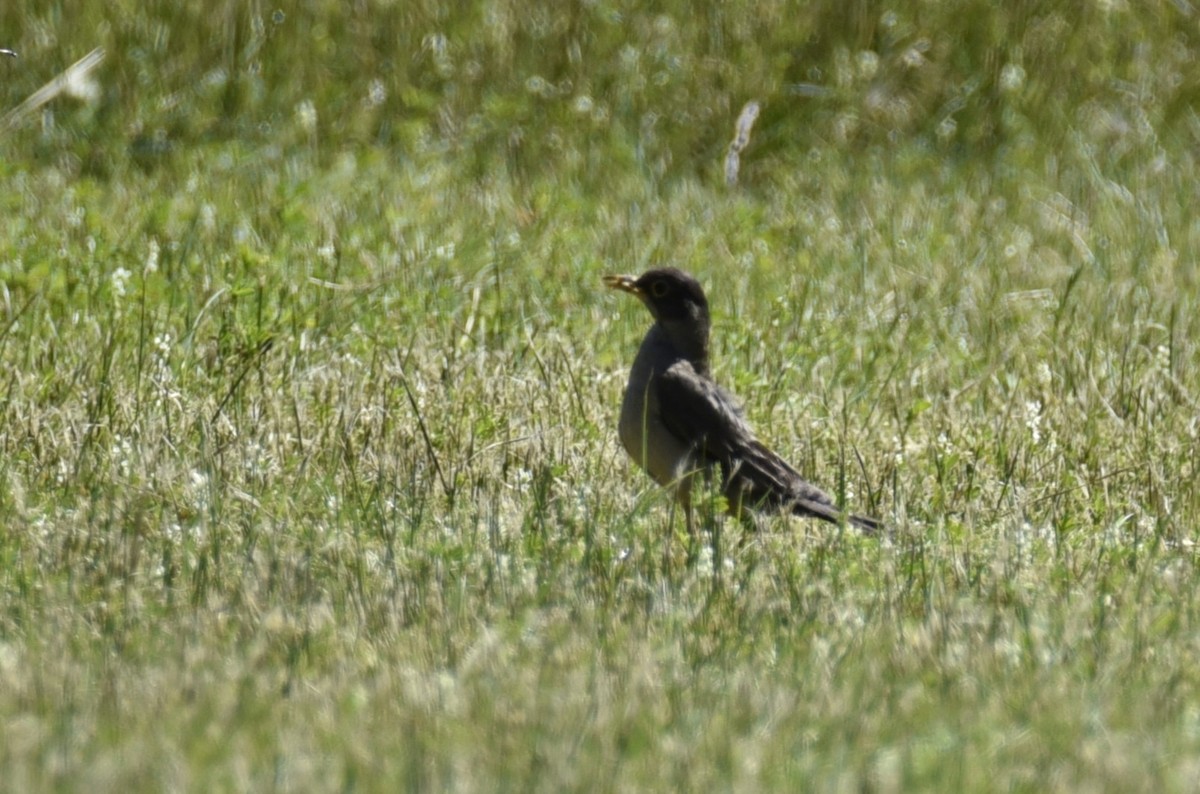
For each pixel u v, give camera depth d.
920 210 19.56
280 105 20.56
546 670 8.75
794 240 18.34
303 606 9.66
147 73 20.41
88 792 7.20
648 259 17.34
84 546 10.48
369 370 14.02
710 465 12.04
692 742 7.91
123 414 12.73
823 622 9.76
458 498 11.81
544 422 13.16
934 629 9.50
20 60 20.23
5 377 13.37
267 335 13.78
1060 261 18.27
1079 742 8.09
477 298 15.44
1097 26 22.67
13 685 8.35
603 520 11.43
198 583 9.92
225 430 12.58
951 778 7.63
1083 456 13.30
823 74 21.78
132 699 8.22
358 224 17.38
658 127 21.00
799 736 8.04
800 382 14.70
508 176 19.88
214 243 16.64
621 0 22.22
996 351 15.57
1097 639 9.49
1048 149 21.12
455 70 21.33
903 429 13.59
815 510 11.88
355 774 7.43
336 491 11.78
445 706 8.28
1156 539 11.29
